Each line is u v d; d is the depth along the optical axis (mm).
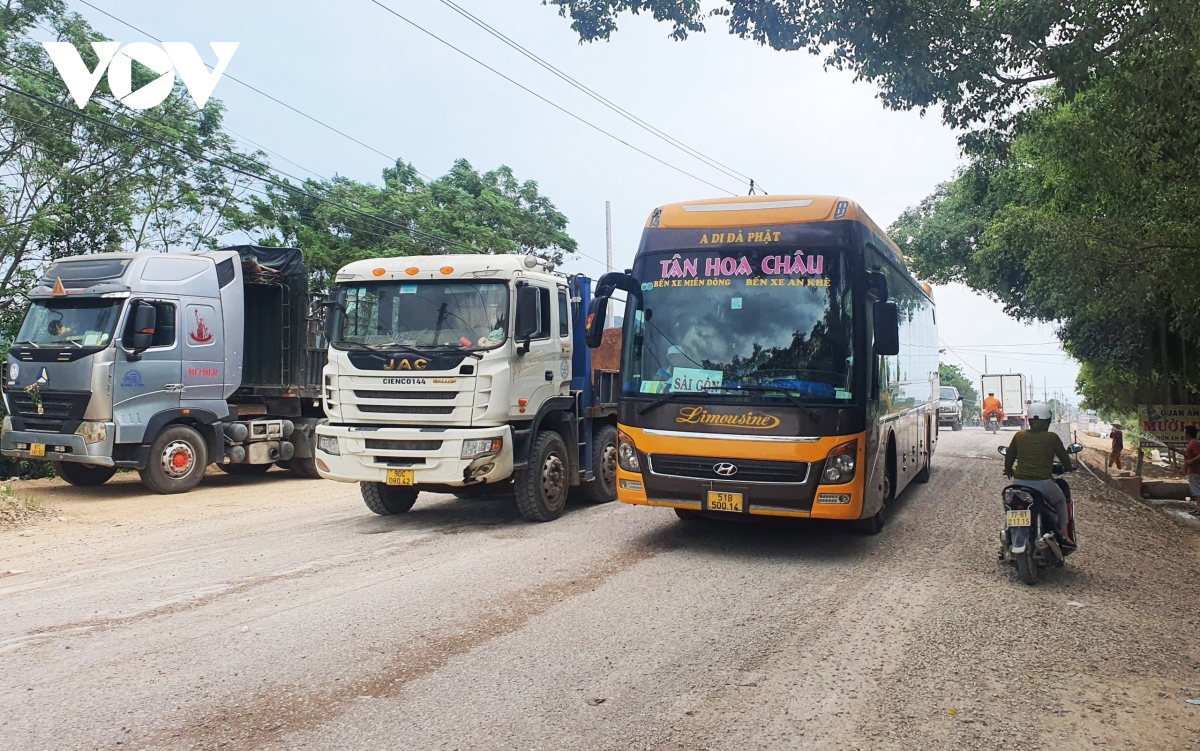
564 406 10781
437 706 4512
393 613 6230
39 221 17531
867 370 8125
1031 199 20922
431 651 5398
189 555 8539
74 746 4020
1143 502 15023
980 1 8750
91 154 19812
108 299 13023
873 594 6957
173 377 13625
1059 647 5680
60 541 9523
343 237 26797
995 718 4465
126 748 4004
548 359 10406
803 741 4137
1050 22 8305
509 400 9594
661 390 8430
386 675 4965
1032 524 7535
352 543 9031
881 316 8195
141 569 7883
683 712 4465
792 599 6758
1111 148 11352
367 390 9688
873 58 9070
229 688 4754
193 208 21875
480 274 9664
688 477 8242
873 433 8344
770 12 8969
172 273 13711
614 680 4914
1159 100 8633
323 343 15984
